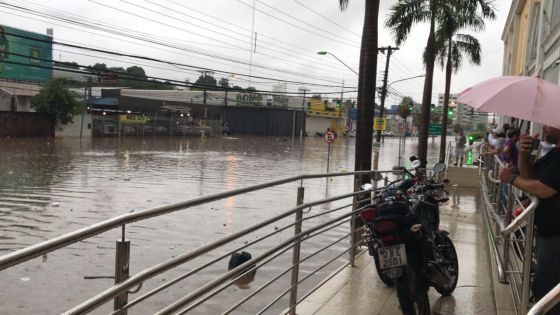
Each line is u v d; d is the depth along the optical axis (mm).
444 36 26438
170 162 30562
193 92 94312
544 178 3627
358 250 7547
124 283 2559
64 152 34406
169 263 2928
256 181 22547
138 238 10875
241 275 3857
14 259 1938
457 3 24953
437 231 5543
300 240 4871
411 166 6434
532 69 18344
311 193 19641
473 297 5652
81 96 63781
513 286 4922
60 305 7027
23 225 12219
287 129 94750
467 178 17172
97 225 2432
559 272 3693
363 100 11805
